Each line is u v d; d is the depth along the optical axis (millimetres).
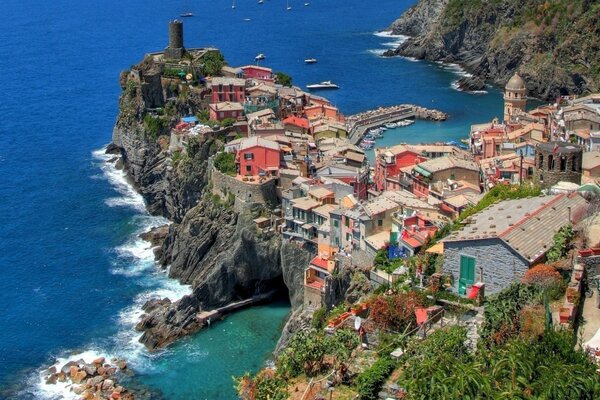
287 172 171500
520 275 84375
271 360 139750
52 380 136500
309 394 80875
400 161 189125
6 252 187750
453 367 65438
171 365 140375
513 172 165625
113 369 138875
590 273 80188
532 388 60469
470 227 94625
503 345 68562
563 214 93250
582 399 59844
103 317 157750
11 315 159500
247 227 163000
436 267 99188
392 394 75938
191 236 173875
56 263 181625
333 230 149000
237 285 161875
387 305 88688
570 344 66125
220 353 144000
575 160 110062
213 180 178000
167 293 166250
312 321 132875
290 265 157375
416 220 137500
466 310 85938
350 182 173125
